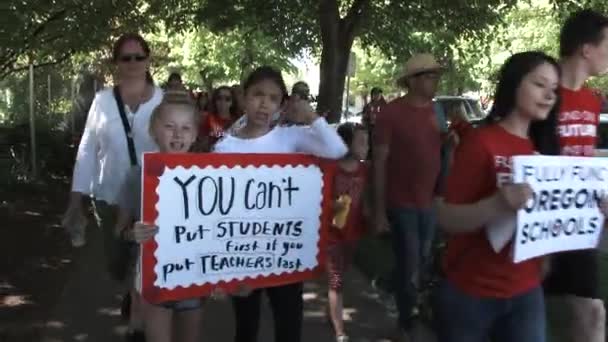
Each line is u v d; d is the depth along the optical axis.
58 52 14.49
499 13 18.39
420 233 5.04
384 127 4.98
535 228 3.04
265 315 5.76
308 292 6.51
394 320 5.74
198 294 3.72
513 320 3.13
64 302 6.07
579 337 3.88
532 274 3.14
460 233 3.05
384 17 18.00
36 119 17.31
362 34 18.78
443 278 3.23
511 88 3.02
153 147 4.59
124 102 4.60
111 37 14.98
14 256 7.68
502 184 2.98
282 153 3.80
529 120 3.09
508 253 3.02
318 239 3.97
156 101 4.63
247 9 17.81
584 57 3.64
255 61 30.42
